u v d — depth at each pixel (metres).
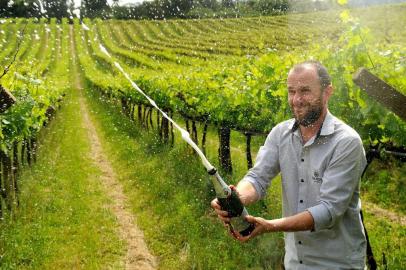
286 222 2.46
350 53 6.00
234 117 9.01
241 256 5.88
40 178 10.24
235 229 2.46
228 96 9.01
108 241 6.92
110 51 66.38
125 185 9.82
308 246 2.69
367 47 6.03
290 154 2.74
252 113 8.56
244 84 9.30
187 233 6.76
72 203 8.52
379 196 8.01
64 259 6.23
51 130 18.05
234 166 10.22
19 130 8.10
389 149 5.98
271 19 76.12
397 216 7.25
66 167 11.51
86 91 38.19
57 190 9.37
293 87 2.55
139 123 18.14
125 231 7.41
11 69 10.27
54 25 83.88
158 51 59.31
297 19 70.94
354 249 2.68
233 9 91.50
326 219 2.46
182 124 17.69
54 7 88.56
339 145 2.54
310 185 2.65
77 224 7.50
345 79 5.79
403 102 2.40
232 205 2.36
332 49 7.44
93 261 6.24
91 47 73.44
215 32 76.69
